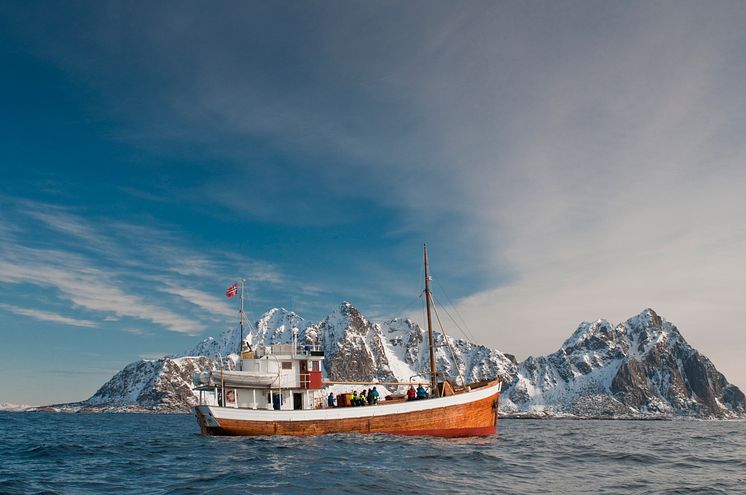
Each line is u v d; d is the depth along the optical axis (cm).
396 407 6156
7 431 10894
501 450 5600
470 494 3291
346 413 6084
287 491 3281
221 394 6406
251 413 5947
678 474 4244
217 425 5934
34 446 6719
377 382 6669
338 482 3547
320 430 6022
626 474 4203
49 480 3891
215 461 4538
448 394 6475
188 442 6575
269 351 6462
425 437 6116
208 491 3309
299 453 4819
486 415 6588
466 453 5041
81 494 3347
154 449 5891
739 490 3538
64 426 14900
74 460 5119
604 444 7262
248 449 5144
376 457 4638
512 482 3725
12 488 3572
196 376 6294
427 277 7131
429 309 7031
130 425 16812
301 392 6359
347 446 5253
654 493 3409
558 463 4791
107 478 3956
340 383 6506
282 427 5969
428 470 4066
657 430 14338
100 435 9675
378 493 3256
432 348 6944
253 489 3341
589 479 3931
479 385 6888
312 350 6506
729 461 5181
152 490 3438
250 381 6088
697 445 7325
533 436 9256
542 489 3500
